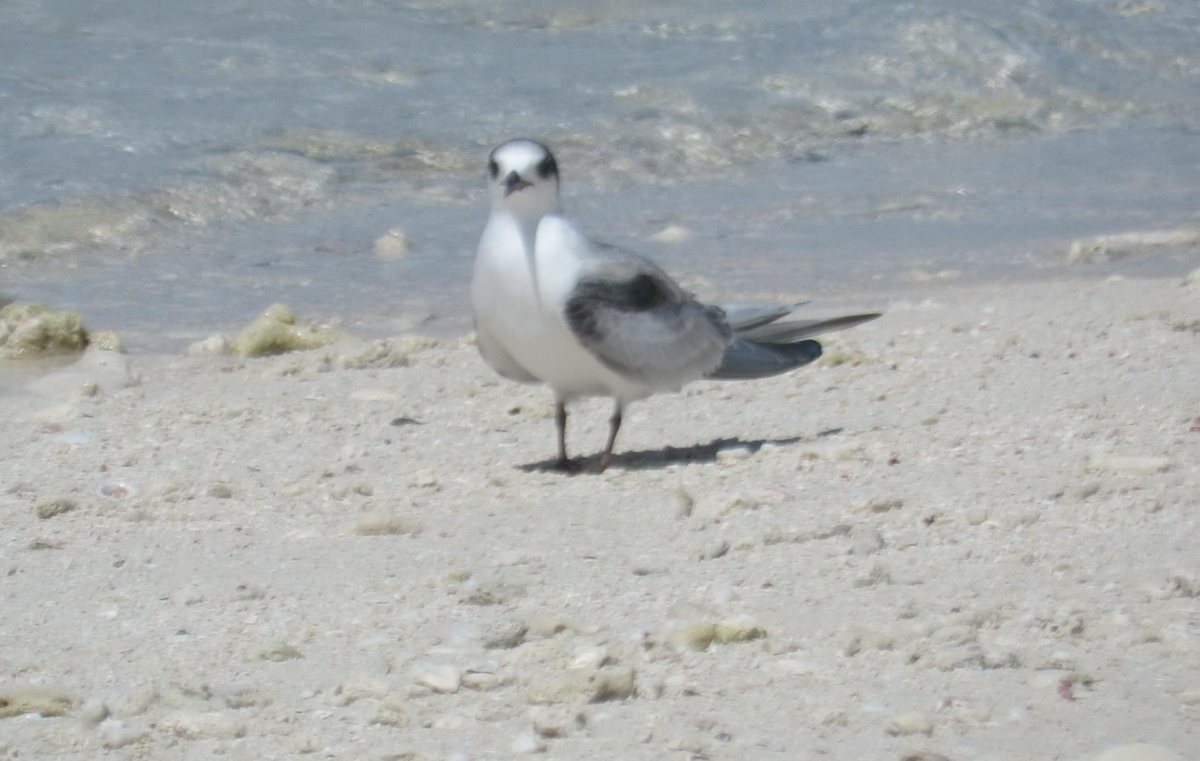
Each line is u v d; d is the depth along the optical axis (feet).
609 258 36.29
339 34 98.63
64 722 23.49
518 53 97.76
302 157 78.59
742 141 87.10
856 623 26.66
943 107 94.68
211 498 35.78
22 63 88.33
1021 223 73.05
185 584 29.66
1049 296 57.21
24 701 24.02
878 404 42.68
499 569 29.86
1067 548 29.94
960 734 22.49
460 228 72.02
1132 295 55.83
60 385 48.32
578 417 43.37
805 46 100.68
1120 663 24.70
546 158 35.27
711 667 25.02
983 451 37.06
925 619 26.61
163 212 71.67
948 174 83.25
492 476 36.83
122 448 40.47
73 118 80.84
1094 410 40.11
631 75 94.17
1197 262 64.39
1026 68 100.07
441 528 33.01
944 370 45.98
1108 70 102.12
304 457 39.65
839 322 41.01
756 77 95.09
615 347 36.01
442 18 104.06
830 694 23.94
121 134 79.41
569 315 35.40
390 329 57.36
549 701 23.95
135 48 92.89
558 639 26.21
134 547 32.07
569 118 87.35
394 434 42.09
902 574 28.91
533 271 35.50
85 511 34.65
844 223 73.41
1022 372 45.03
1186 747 21.88
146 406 45.19
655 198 77.87
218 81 88.48
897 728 22.59
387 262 66.90
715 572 29.48
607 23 105.29
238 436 41.81
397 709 23.62
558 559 30.53
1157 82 101.60
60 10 98.63
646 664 25.20
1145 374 43.75
